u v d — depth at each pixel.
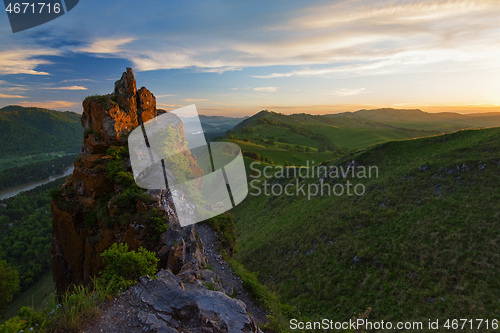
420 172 39.06
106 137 16.86
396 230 30.42
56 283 16.94
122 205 13.12
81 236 14.83
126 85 19.52
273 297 13.38
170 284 6.24
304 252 34.75
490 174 31.56
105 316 5.25
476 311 17.88
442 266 23.38
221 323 5.56
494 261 21.64
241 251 43.72
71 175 18.56
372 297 23.12
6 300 20.55
